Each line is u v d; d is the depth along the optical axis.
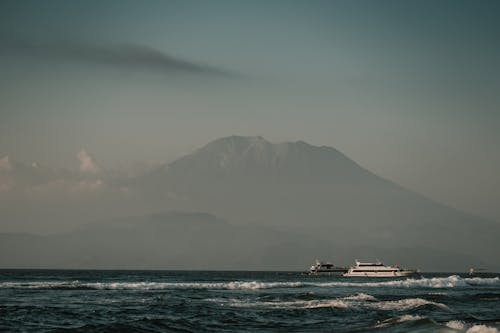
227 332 40.06
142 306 56.66
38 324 43.19
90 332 38.06
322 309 52.22
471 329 34.34
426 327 36.81
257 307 55.03
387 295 74.88
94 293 77.81
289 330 40.94
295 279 175.12
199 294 76.88
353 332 37.91
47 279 146.88
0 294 75.12
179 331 40.06
